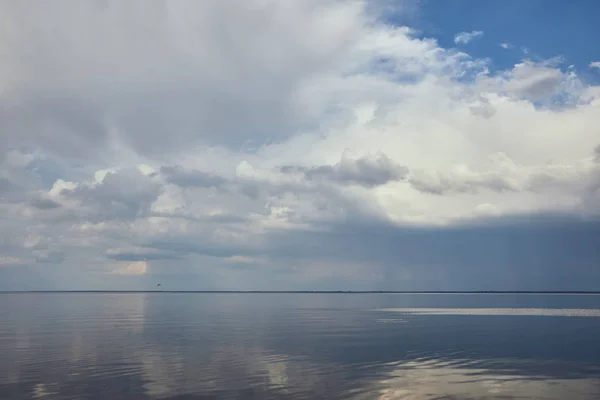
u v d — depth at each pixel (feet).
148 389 90.48
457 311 378.94
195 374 104.68
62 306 485.15
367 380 98.43
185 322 256.11
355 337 178.19
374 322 256.93
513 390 89.71
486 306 483.51
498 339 169.99
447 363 118.83
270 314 338.34
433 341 164.25
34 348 146.30
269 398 84.07
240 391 88.99
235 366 114.73
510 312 358.84
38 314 334.44
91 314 333.83
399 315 323.37
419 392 88.07
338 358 127.03
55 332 196.44
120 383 95.55
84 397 84.74
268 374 104.73
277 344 156.25
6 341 164.55
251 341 164.76
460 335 184.85
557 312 358.02
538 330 204.74
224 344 156.66
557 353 135.13
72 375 103.50
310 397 84.58
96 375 103.50
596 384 94.53
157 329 211.20
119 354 134.10
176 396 85.40
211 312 366.02
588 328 214.07
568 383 95.50
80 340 167.43
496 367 113.19
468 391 88.94
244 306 495.82
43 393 87.66
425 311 380.99
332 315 327.26
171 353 135.95
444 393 87.35
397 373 105.81
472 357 128.47
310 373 105.81
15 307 457.68
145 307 462.60
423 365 115.96
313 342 161.99
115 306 485.97
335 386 92.99
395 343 158.71
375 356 130.52
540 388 91.20
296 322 256.93
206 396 85.35
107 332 196.75
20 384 94.73
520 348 145.59
